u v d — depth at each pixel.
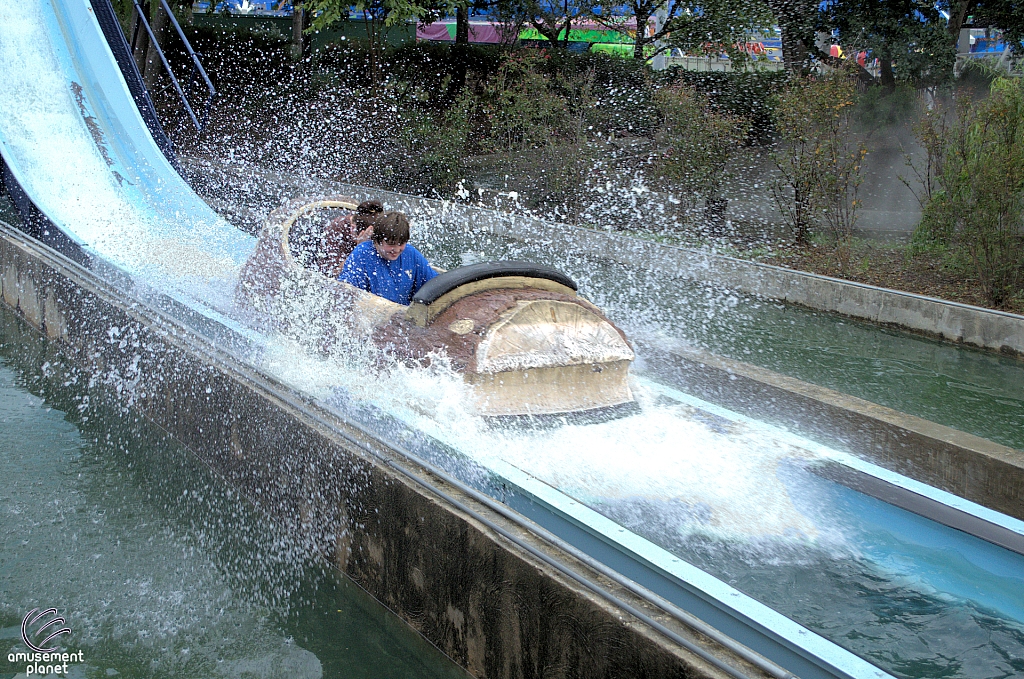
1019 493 4.41
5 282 8.27
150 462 5.37
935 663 3.04
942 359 7.37
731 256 10.51
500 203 14.01
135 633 3.71
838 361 7.25
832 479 4.07
